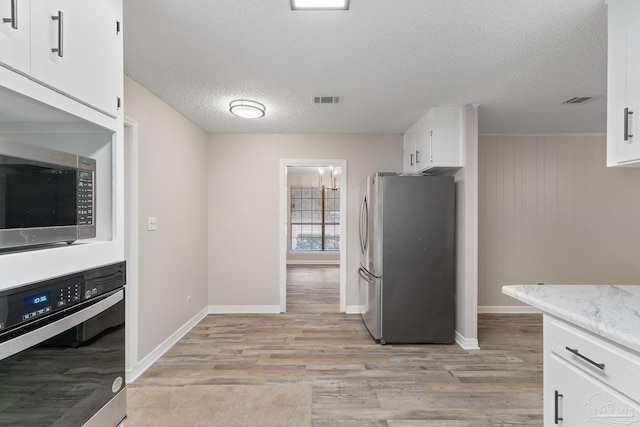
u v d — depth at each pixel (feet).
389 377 8.37
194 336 11.10
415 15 5.56
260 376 8.41
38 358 2.79
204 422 6.57
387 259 10.55
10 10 2.58
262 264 13.80
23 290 2.64
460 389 7.80
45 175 3.07
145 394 7.54
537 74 7.96
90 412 3.42
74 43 3.30
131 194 8.15
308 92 9.11
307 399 7.35
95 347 3.50
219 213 13.71
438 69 7.68
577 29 5.98
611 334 3.28
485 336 11.34
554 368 4.31
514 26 5.88
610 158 4.99
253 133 13.69
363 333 11.51
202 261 13.05
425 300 10.57
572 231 14.16
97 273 3.56
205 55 6.98
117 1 4.09
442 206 10.64
